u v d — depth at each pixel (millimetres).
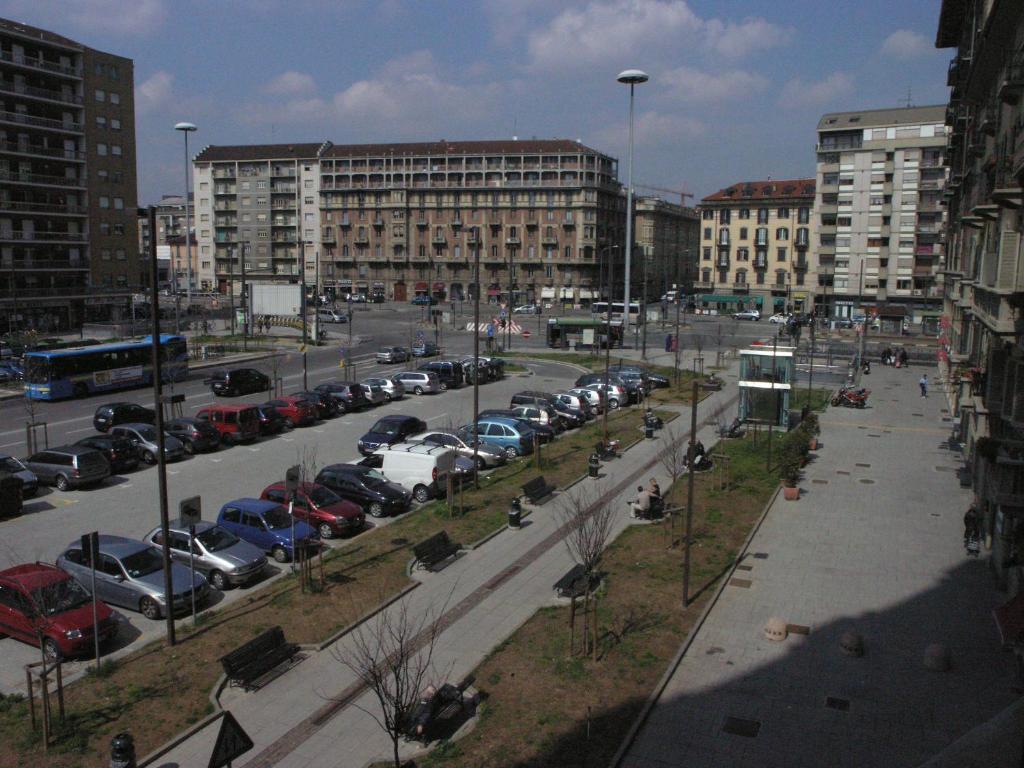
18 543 23984
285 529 23438
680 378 59812
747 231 123562
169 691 15320
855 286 96250
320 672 16109
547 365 69188
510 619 18562
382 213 137125
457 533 24578
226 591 20969
